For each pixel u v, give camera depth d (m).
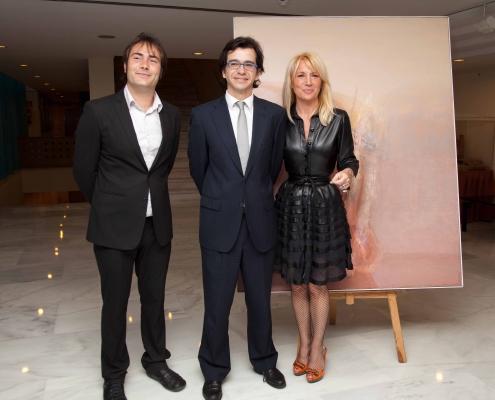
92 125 2.03
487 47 5.70
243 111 2.17
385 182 2.55
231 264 2.21
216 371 2.30
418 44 2.51
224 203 2.16
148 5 4.90
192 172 2.30
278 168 2.33
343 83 2.48
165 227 2.23
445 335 2.98
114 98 2.08
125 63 2.07
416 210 2.58
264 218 2.20
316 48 2.46
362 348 2.79
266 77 2.44
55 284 4.01
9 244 5.34
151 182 2.15
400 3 4.72
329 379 2.45
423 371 2.53
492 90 6.86
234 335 2.98
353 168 2.29
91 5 4.91
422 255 2.60
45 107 17.91
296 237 2.27
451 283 2.62
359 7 4.94
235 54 2.09
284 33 2.44
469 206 6.39
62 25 5.73
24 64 8.91
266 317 2.33
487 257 4.84
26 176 13.41
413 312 3.36
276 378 2.37
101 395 2.32
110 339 2.21
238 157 2.14
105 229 2.11
